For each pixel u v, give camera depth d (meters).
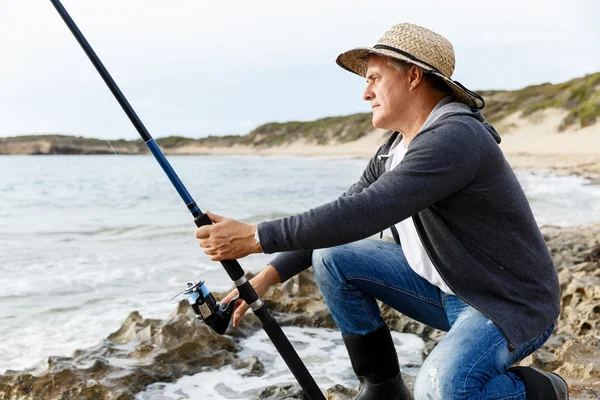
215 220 2.22
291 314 4.68
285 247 2.10
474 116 2.18
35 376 3.33
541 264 2.16
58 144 86.38
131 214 13.73
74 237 9.71
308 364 3.86
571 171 24.80
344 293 2.49
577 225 9.50
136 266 7.12
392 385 2.57
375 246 2.54
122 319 4.99
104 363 3.52
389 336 2.58
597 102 46.22
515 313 2.11
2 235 9.92
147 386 3.49
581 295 4.59
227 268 2.24
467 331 2.12
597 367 3.05
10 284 6.13
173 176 2.21
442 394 2.04
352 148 74.06
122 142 89.81
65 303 5.46
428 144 2.06
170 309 5.26
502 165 2.14
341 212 2.04
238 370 3.74
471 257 2.13
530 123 48.78
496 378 2.11
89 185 25.45
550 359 3.41
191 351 3.79
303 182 24.62
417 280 2.47
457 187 2.07
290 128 90.69
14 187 24.22
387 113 2.35
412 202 2.05
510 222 2.14
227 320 2.46
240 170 37.28
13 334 4.60
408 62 2.24
